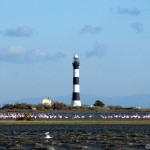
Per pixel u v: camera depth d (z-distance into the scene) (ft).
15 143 549.13
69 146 510.58
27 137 646.74
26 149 482.28
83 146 509.76
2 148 490.90
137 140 583.99
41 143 547.49
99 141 570.46
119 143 540.52
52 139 608.19
